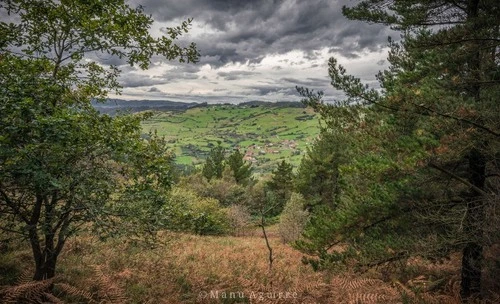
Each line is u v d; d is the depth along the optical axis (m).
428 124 6.20
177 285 8.86
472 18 6.01
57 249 6.42
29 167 4.63
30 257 8.41
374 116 6.84
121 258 10.23
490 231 5.92
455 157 6.12
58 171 5.13
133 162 6.55
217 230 27.31
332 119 7.31
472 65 6.49
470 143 5.63
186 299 7.93
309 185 31.20
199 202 28.17
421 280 7.96
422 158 5.75
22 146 4.79
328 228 7.31
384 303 6.07
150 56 7.36
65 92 6.12
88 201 5.64
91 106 6.53
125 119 6.90
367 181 7.88
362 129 6.77
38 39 6.42
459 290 7.02
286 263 13.80
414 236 6.98
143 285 8.33
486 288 7.20
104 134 5.98
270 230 33.09
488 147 5.93
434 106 6.09
